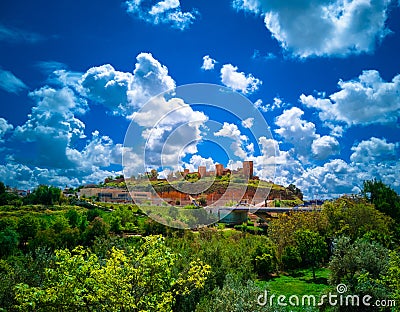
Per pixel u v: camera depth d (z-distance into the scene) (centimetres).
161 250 1148
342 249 1844
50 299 993
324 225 3228
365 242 1869
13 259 2233
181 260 1880
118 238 2275
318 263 2848
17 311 1388
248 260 2214
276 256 2719
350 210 3244
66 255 1082
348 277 1669
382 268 1669
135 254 1162
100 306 1059
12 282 1505
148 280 1098
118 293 1034
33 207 4641
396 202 4075
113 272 1067
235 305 1207
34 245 2653
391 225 3303
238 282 1584
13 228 2975
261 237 2831
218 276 1897
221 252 2062
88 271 1092
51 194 5012
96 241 2364
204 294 1656
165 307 1122
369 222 3116
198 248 2114
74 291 1008
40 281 1533
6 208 4538
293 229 3161
